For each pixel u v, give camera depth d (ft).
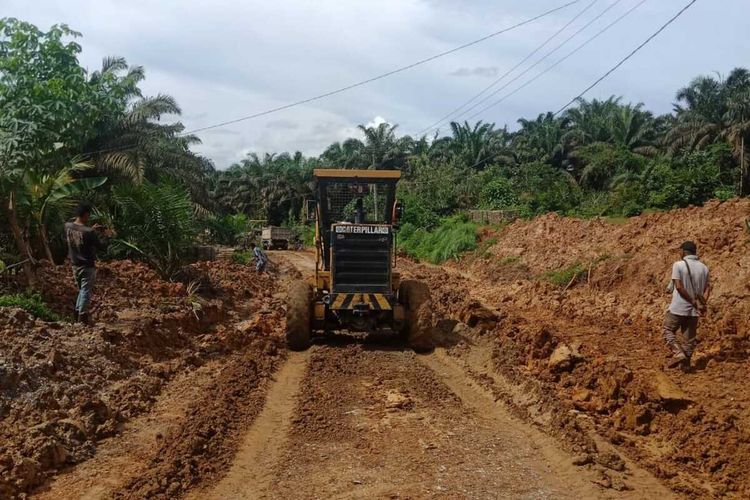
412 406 25.29
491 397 26.76
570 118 191.93
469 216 106.73
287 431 22.48
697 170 81.71
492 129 200.03
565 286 53.62
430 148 198.70
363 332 40.52
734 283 38.09
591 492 17.61
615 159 137.80
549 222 74.13
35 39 33.50
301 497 17.28
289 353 35.04
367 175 38.22
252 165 247.91
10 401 21.21
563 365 29.19
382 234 35.68
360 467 19.27
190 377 29.04
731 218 46.62
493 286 64.34
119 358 28.19
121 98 37.14
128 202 48.75
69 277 38.68
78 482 17.83
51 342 26.35
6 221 37.42
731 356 30.19
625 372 26.40
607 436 21.83
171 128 90.94
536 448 20.93
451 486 17.90
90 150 78.89
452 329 40.14
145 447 20.54
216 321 42.80
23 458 17.71
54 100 32.37
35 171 36.40
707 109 140.46
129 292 39.63
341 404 25.49
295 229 187.11
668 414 23.12
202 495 17.37
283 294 62.80
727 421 22.17
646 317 41.24
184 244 50.83
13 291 33.12
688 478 18.74
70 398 22.79
